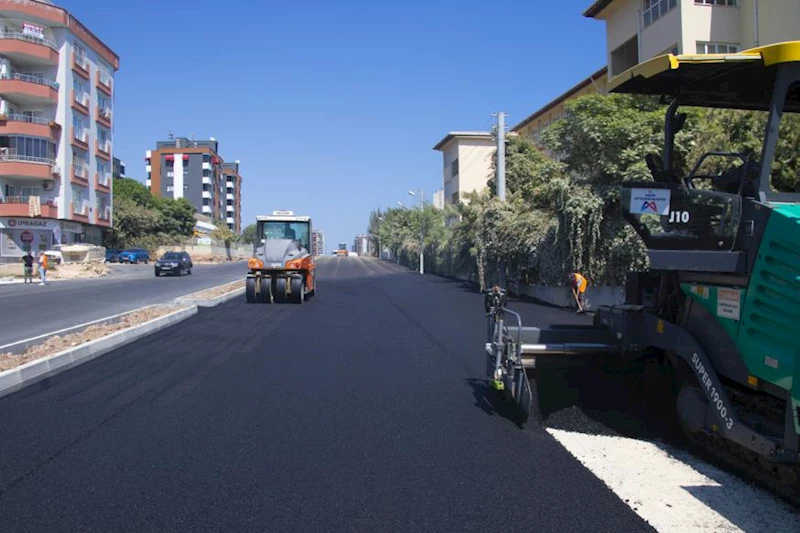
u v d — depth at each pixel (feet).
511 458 19.03
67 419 23.15
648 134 57.62
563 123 64.64
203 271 165.78
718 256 15.75
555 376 25.02
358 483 17.11
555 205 65.72
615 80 18.51
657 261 17.87
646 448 19.72
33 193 166.50
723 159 36.14
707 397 16.42
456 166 197.06
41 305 67.36
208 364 33.78
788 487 15.71
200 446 20.15
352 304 71.36
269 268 70.38
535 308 65.05
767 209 14.42
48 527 14.43
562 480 17.22
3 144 161.07
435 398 26.55
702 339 16.93
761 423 14.84
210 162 403.95
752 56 15.52
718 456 18.25
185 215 285.84
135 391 27.55
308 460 18.90
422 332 47.09
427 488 16.75
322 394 27.20
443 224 178.19
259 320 54.13
